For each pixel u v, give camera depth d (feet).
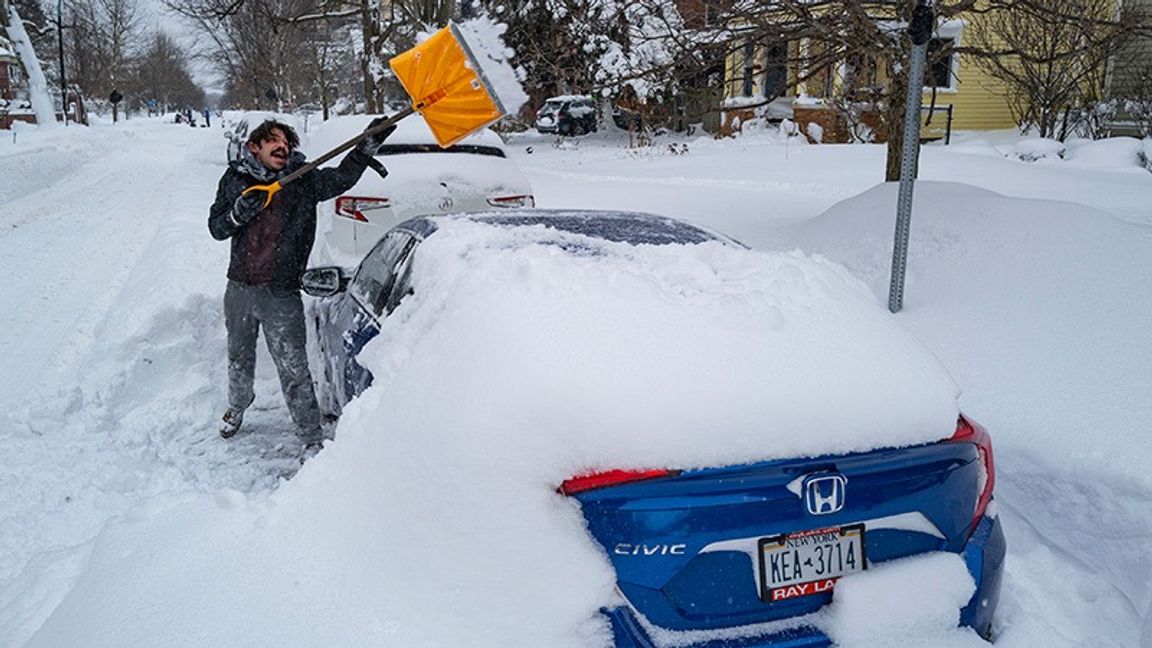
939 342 17.53
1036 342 16.74
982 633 8.51
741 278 10.06
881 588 7.79
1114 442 13.83
